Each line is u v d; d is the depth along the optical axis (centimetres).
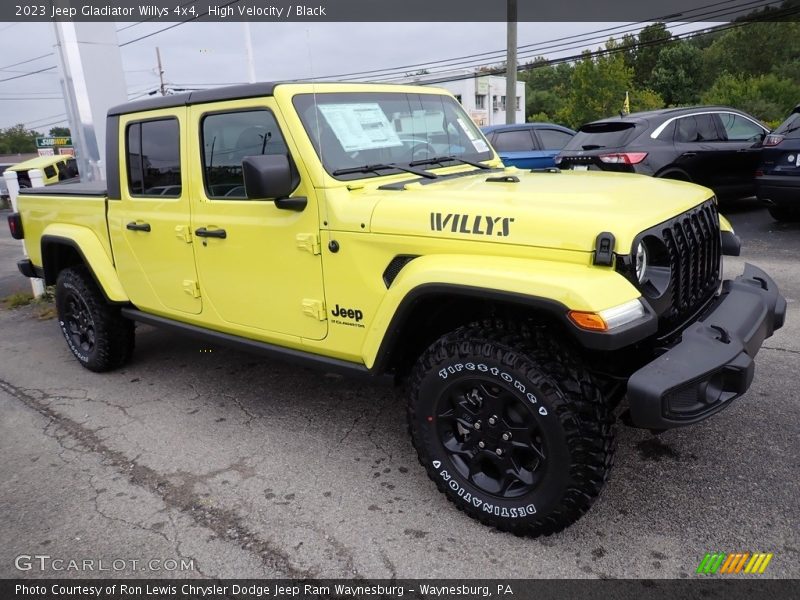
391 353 284
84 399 438
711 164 852
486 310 277
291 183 298
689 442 326
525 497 254
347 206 290
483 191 285
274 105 303
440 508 289
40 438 383
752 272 325
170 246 378
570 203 256
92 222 439
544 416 238
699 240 282
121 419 402
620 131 841
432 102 374
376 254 282
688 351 237
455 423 276
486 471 273
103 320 457
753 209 973
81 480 332
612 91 3794
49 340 590
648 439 331
